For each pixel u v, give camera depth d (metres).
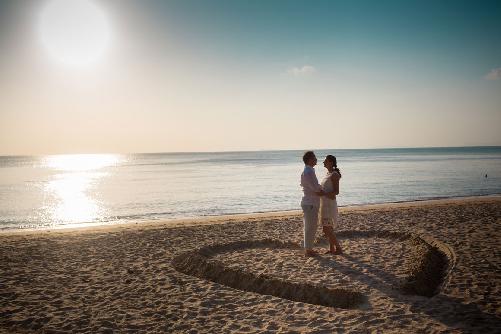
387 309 5.34
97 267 7.96
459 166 53.91
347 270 7.05
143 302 5.99
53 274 7.51
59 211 19.44
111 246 9.82
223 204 20.91
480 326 4.72
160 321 5.29
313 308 5.55
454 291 5.93
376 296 5.82
